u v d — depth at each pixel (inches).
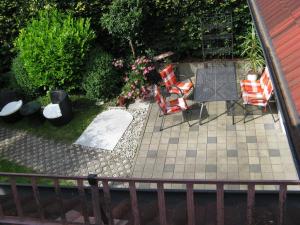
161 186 169.9
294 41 160.9
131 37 401.7
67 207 218.1
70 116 388.5
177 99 372.2
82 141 361.7
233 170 305.6
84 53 399.5
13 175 194.1
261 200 192.1
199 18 408.2
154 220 198.1
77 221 205.2
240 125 348.5
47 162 345.7
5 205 224.5
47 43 395.2
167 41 429.7
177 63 431.2
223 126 350.3
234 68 382.9
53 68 398.3
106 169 327.6
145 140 348.2
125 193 218.7
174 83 396.8
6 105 412.2
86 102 414.6
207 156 322.0
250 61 399.9
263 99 350.0
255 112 359.6
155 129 358.9
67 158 346.9
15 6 428.8
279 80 150.5
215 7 402.3
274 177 294.7
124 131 365.7
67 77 402.9
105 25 400.5
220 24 406.0
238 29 413.7
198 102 367.9
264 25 195.6
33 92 430.3
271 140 328.8
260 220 182.1
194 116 366.6
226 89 349.7
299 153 122.6
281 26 180.1
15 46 430.0
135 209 180.9
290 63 150.3
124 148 346.6
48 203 223.1
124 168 326.0
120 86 423.2
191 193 167.8
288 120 133.8
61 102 373.7
